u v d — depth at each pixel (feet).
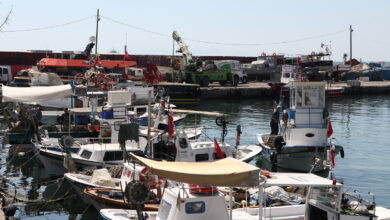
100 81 107.14
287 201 49.24
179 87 166.50
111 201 51.62
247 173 35.50
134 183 40.73
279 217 44.86
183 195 38.88
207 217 39.24
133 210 47.21
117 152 67.82
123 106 78.89
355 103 190.08
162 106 93.25
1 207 50.14
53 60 145.89
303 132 75.56
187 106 167.43
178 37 204.74
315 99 76.18
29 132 83.87
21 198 60.49
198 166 37.86
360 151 93.61
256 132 112.68
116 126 74.79
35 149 80.28
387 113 157.28
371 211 43.39
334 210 39.99
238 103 183.62
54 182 68.90
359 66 276.62
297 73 184.55
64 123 85.66
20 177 71.15
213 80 206.80
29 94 81.35
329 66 217.97
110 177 59.41
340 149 75.87
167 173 35.37
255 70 240.12
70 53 156.46
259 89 205.05
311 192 42.39
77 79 106.93
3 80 171.12
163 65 230.89
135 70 167.73
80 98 100.83
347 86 224.94
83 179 61.26
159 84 163.53
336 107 175.11
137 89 97.81
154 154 68.18
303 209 46.32
